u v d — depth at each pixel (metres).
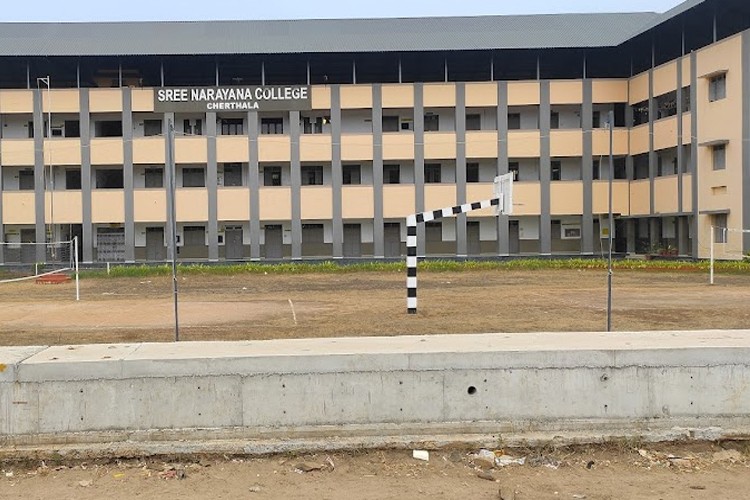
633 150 43.22
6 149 41.91
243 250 44.88
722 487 6.29
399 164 44.88
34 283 28.52
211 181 42.72
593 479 6.52
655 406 7.48
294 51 41.03
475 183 43.66
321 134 43.12
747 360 7.55
